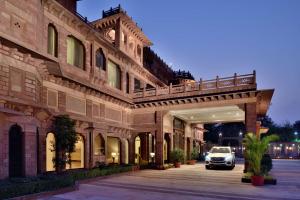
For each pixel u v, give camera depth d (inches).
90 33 882.1
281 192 552.1
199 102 981.8
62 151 675.4
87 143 828.0
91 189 578.2
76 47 845.8
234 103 911.7
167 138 1211.2
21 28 559.2
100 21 1144.8
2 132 498.6
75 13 845.8
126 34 1168.2
